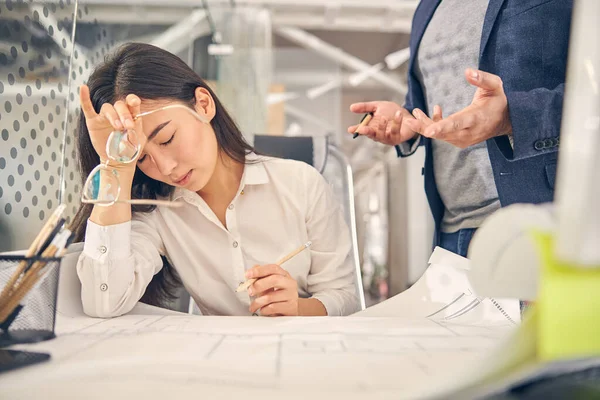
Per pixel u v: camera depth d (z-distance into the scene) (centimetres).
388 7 439
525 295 44
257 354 51
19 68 86
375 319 76
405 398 33
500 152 96
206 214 118
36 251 60
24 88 88
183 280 123
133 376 42
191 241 120
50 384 41
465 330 65
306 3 429
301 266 121
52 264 61
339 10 452
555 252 30
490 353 32
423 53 130
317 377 42
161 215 122
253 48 327
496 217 41
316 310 107
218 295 120
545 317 30
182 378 42
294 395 37
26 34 89
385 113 116
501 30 107
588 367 35
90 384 40
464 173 115
